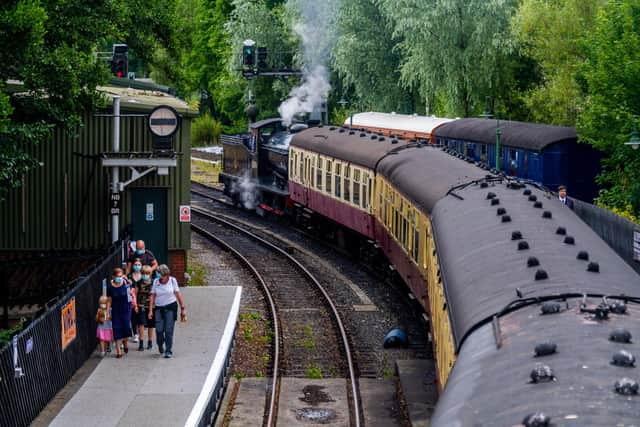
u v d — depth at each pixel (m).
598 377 5.87
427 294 17.92
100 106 19.33
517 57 44.91
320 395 16.77
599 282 8.41
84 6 19.34
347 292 25.84
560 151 30.77
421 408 15.46
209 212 43.72
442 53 44.31
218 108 86.44
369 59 51.19
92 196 23.31
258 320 22.62
